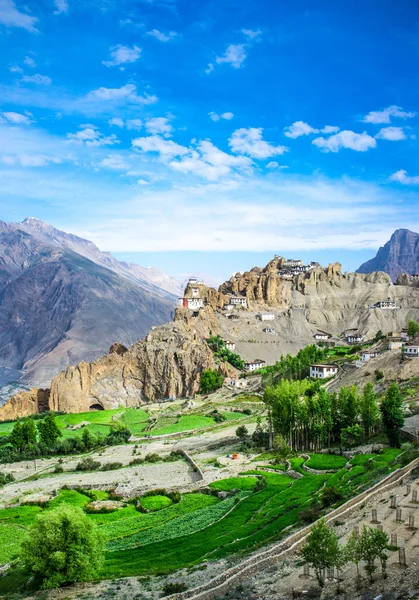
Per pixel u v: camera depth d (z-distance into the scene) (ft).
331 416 521.24
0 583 263.90
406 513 242.17
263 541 261.03
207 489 415.44
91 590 238.07
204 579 225.35
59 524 255.09
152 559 278.26
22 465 625.41
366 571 190.80
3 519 389.19
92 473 522.88
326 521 250.78
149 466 523.70
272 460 487.20
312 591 185.37
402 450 415.03
